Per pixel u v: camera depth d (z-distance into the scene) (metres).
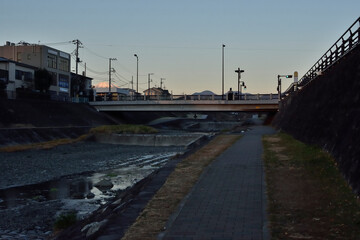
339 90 14.64
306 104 23.88
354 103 11.45
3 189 16.94
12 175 20.69
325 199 8.03
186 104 58.66
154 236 6.01
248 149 19.45
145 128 46.81
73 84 74.69
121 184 18.03
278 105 52.47
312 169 11.72
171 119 88.81
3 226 10.95
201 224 6.59
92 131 45.50
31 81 59.00
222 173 11.92
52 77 65.06
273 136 29.31
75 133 48.91
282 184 9.86
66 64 71.56
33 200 14.59
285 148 19.16
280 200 8.15
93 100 73.75
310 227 6.23
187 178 11.19
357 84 11.84
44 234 10.09
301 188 9.25
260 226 6.39
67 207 13.27
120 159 28.00
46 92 61.06
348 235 5.79
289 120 31.23
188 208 7.70
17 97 51.19
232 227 6.37
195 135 39.91
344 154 10.52
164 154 31.06
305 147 17.19
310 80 26.97
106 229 6.56
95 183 18.30
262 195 8.71
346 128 11.57
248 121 77.94
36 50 63.72
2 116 42.22
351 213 6.88
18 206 13.54
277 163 13.62
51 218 11.80
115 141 42.28
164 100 60.34
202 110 58.41
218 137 30.20
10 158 27.64
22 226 10.94
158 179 11.20
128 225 6.75
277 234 5.95
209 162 14.59
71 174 21.20
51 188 17.11
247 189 9.42
